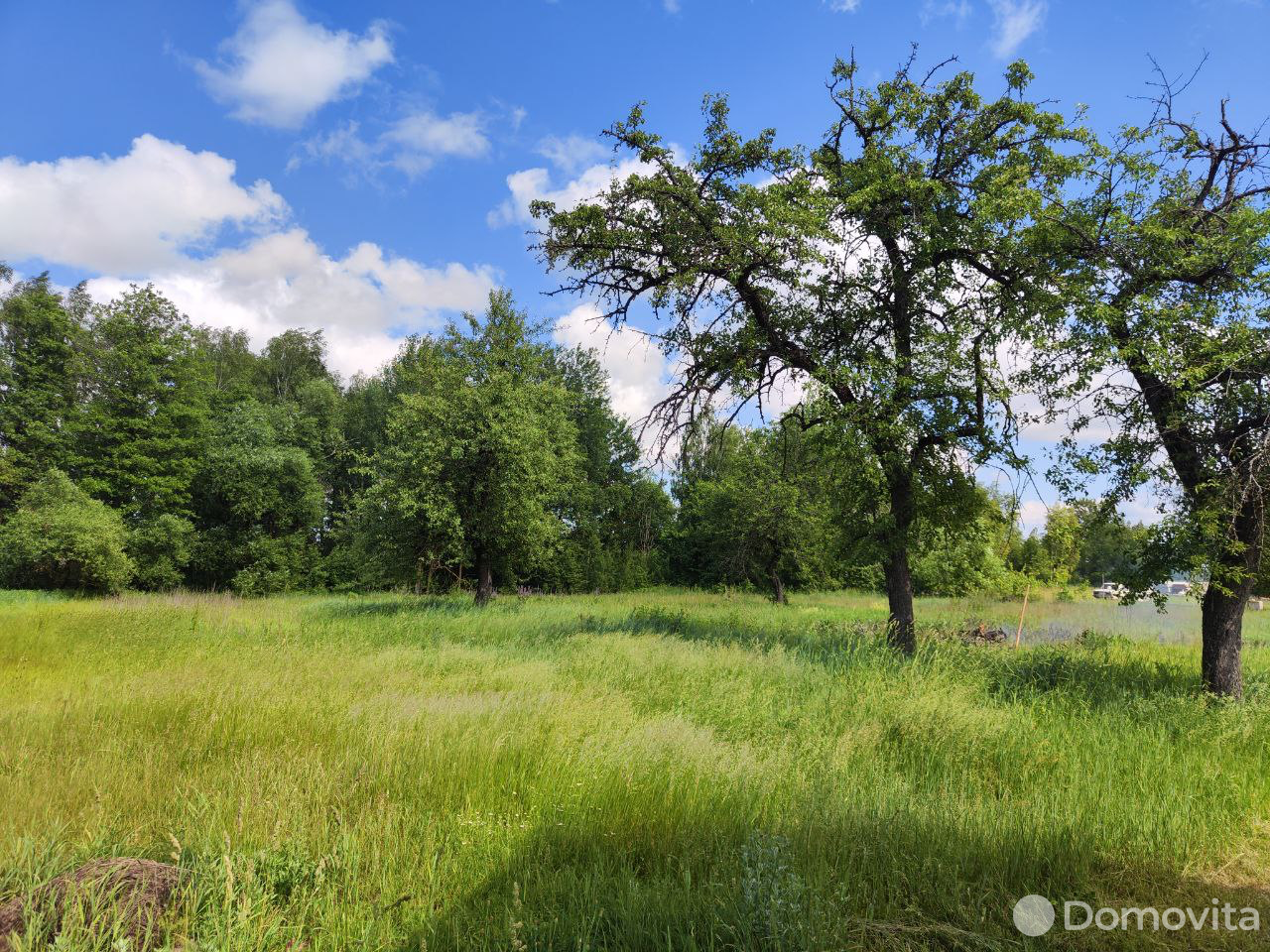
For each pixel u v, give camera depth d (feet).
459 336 79.15
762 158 42.27
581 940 9.82
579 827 13.98
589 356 162.81
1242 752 22.13
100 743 19.21
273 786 15.02
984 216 36.40
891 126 41.96
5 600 91.15
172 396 139.95
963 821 14.94
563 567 145.59
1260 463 28.63
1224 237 31.94
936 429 39.55
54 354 136.26
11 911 9.89
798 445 61.00
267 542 130.72
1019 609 95.20
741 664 33.58
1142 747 21.98
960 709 24.68
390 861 12.23
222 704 22.65
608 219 41.37
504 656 36.76
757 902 10.54
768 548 100.94
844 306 44.93
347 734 19.54
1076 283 34.53
